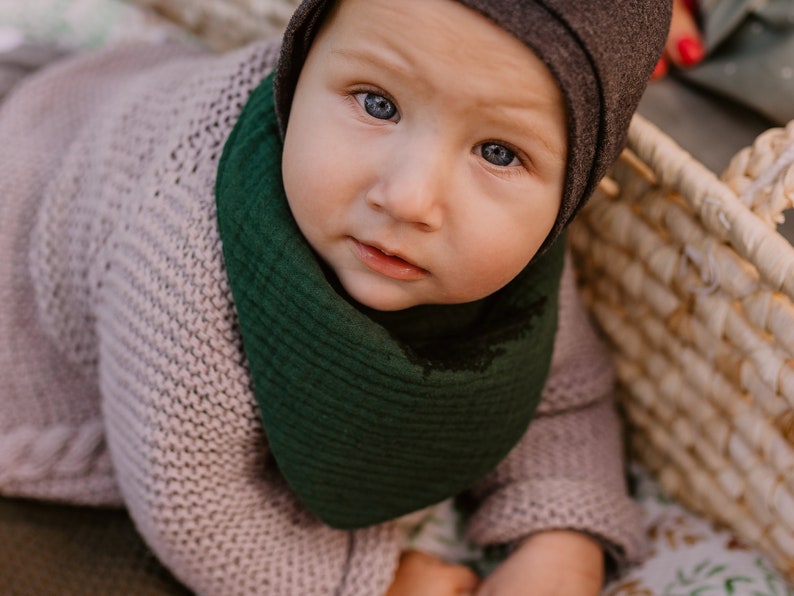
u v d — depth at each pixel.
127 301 0.71
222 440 0.70
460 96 0.50
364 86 0.54
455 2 0.48
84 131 0.86
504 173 0.54
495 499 0.83
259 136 0.67
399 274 0.58
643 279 0.83
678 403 0.84
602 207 0.85
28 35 1.17
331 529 0.78
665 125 0.97
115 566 0.82
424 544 0.87
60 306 0.82
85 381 0.86
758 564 0.79
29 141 0.91
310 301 0.61
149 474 0.70
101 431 0.86
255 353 0.65
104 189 0.77
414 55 0.50
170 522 0.71
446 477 0.73
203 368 0.68
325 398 0.64
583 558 0.79
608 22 0.51
